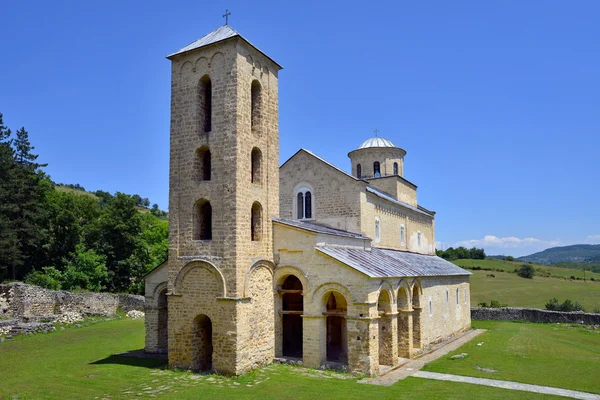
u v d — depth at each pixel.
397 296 29.64
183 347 24.95
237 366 23.38
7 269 52.94
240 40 25.64
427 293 34.12
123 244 61.00
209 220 27.39
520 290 85.94
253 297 25.22
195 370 24.66
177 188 26.45
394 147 47.50
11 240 47.72
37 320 39.25
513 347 33.69
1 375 23.69
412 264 35.31
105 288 57.78
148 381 22.48
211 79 26.06
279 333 27.25
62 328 39.06
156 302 29.94
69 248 60.94
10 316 39.59
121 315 48.53
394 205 40.84
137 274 61.66
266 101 28.28
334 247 28.58
